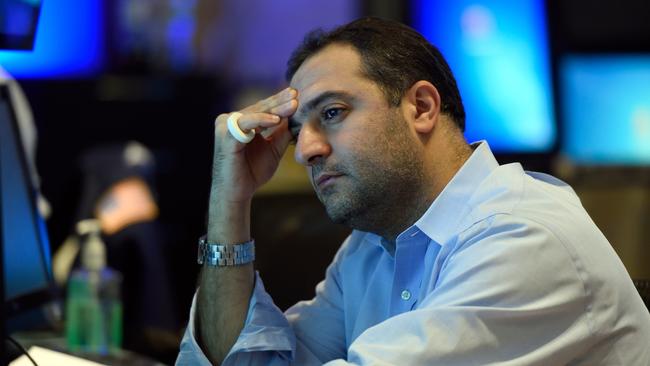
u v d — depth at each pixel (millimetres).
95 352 4695
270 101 3229
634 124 8203
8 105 3816
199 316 3426
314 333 3568
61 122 9383
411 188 3066
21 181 3836
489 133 8125
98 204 6645
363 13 9008
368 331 2838
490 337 2688
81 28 9305
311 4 9305
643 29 9273
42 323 5012
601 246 2879
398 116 3027
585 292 2754
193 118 9688
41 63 9148
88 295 5012
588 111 8227
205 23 9453
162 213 9602
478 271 2750
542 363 2709
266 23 9438
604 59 8305
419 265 3197
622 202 5512
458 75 8180
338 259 3699
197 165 9758
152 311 6332
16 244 3740
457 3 8211
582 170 8086
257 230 4719
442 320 2703
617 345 2830
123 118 9570
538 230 2762
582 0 9180
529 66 8172
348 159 2992
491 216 2869
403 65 3055
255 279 3453
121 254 6391
